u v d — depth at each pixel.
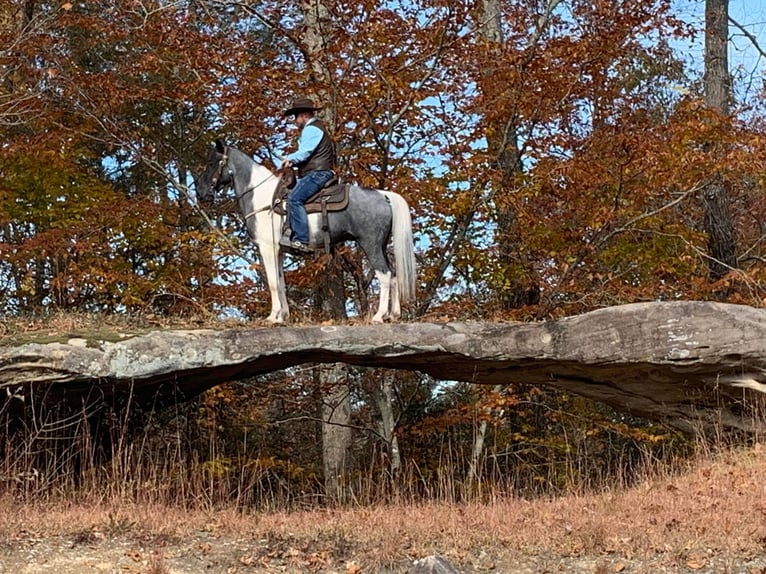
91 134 17.05
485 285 15.70
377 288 15.55
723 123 13.82
